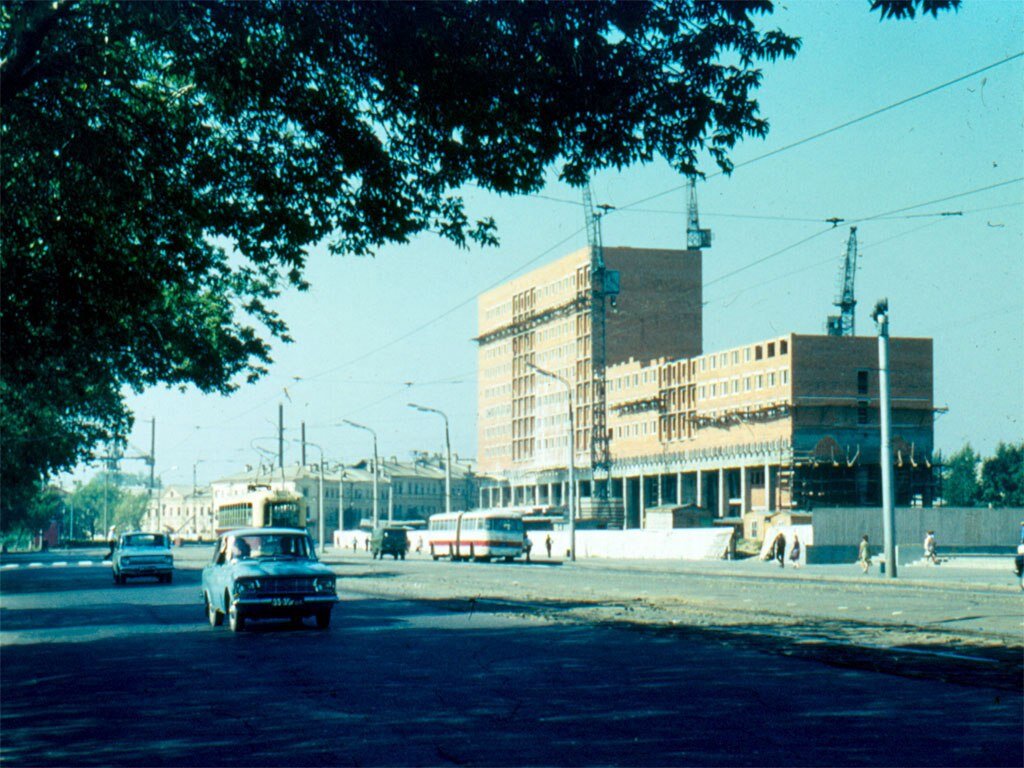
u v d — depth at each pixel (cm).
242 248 1434
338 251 1418
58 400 3356
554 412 13475
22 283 1569
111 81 1379
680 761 767
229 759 810
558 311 13350
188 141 1402
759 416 10094
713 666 1284
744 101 1191
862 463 9756
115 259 1541
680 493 11269
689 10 1165
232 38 1234
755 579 3688
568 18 1156
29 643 1745
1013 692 1070
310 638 1734
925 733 858
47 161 1455
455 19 1172
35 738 916
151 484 9606
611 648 1492
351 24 1191
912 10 995
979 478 12269
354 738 877
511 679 1203
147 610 2472
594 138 1212
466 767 763
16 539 15212
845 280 13938
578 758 784
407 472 17988
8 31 1238
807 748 803
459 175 1307
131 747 866
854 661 1319
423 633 1766
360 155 1296
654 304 12788
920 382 9975
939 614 2058
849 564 5628
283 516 4903
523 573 4334
